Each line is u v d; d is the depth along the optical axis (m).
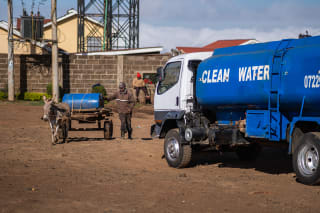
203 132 9.64
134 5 37.00
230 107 9.40
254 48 9.09
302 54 7.73
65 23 46.09
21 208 5.98
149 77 32.28
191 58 10.48
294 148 7.99
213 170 9.79
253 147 11.02
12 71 31.11
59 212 5.85
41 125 20.02
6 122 20.70
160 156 11.75
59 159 10.86
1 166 9.58
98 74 32.47
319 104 7.41
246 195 6.99
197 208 6.16
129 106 15.09
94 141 14.64
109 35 39.06
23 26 32.03
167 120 10.79
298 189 7.39
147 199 6.68
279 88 7.99
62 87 32.28
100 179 8.32
